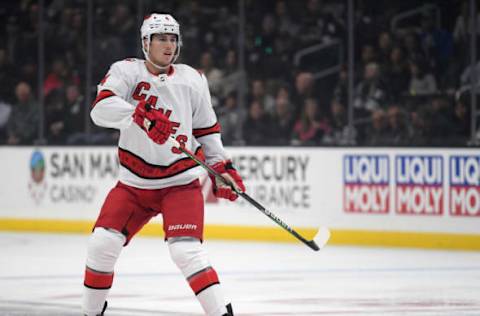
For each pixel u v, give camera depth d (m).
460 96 19.06
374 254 17.56
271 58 21.20
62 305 11.30
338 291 12.54
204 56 22.00
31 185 23.30
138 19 22.41
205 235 21.22
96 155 22.47
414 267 15.45
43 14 23.31
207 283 8.09
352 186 19.61
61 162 22.91
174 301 11.56
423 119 19.45
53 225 23.02
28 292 12.48
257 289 12.76
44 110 23.20
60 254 17.66
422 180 18.80
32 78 23.38
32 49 23.39
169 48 8.34
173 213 8.34
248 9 21.50
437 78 19.39
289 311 10.77
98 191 22.42
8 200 23.58
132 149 8.43
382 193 19.25
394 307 11.05
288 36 21.00
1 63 23.66
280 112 21.02
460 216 18.36
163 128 7.96
